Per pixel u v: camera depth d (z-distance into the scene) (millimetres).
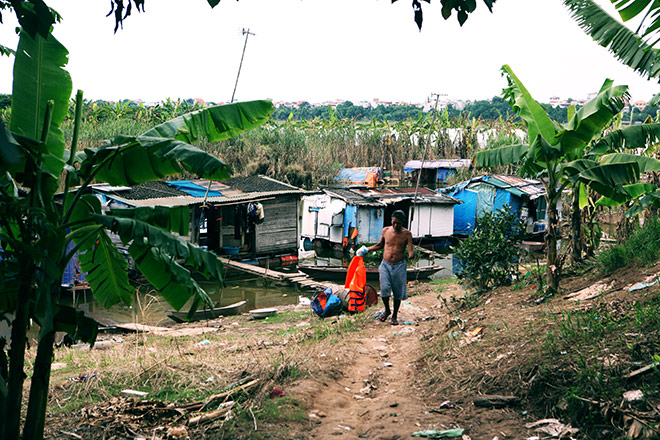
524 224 10719
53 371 7125
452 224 27469
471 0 3191
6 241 3898
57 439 4668
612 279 8102
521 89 8953
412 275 17797
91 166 4676
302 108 129875
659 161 8562
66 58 4898
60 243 4117
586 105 8281
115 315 13883
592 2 8922
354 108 124812
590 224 11297
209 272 4547
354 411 5289
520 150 9523
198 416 5090
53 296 4168
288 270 22031
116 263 5520
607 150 9359
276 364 6242
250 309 15320
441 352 6664
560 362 5160
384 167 47656
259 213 21422
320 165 39125
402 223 9359
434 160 45500
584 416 4355
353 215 24516
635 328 5461
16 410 4004
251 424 4781
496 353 5980
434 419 4840
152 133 5031
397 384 6113
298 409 5094
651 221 10273
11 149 2752
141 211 4605
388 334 8711
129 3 3193
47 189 4266
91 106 45750
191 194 20234
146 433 4750
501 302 8828
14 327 3990
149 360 6863
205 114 5547
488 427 4570
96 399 5688
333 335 8609
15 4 3104
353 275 11141
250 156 36719
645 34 5473
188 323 12359
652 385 4406
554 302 7812
